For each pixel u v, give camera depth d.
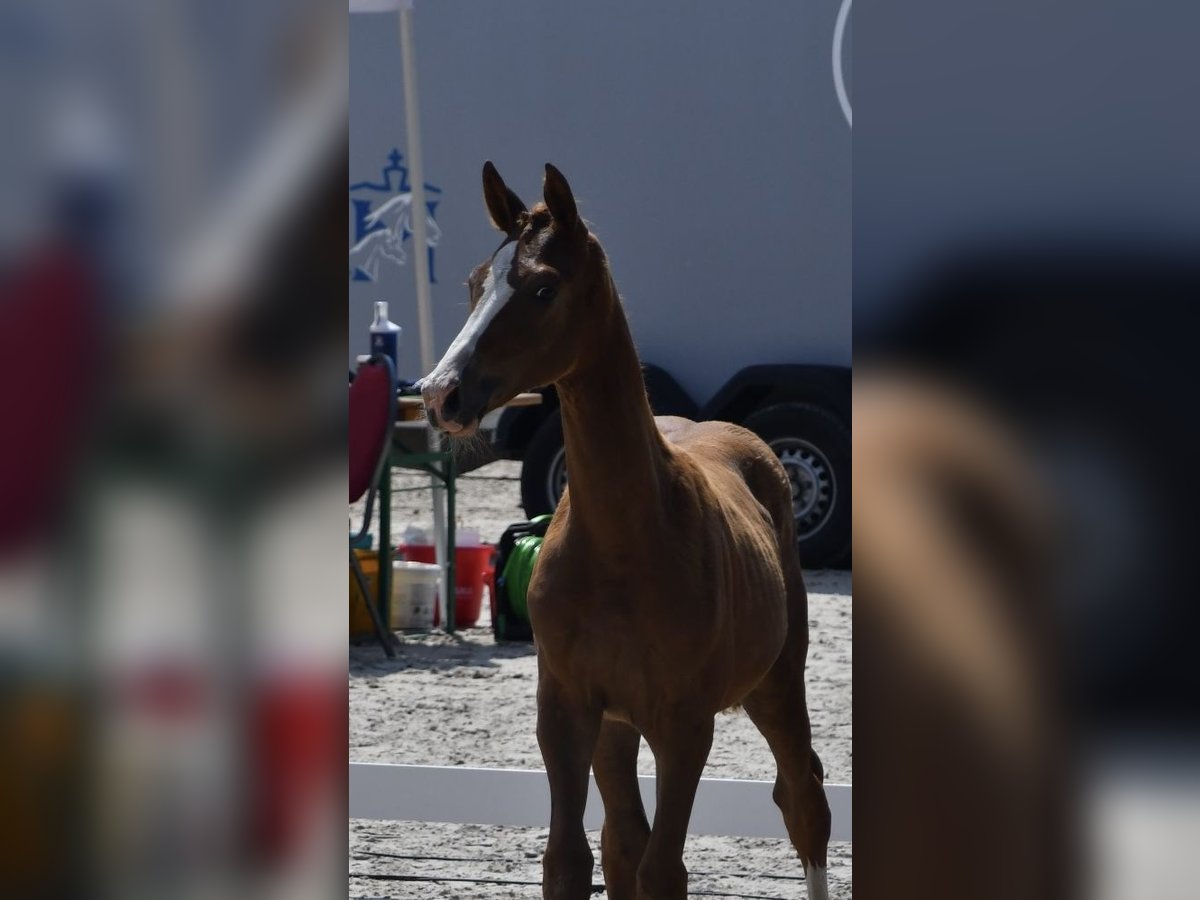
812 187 16.59
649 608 5.64
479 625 14.49
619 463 5.59
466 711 11.09
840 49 16.44
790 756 7.13
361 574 12.98
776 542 6.96
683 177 16.89
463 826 8.59
